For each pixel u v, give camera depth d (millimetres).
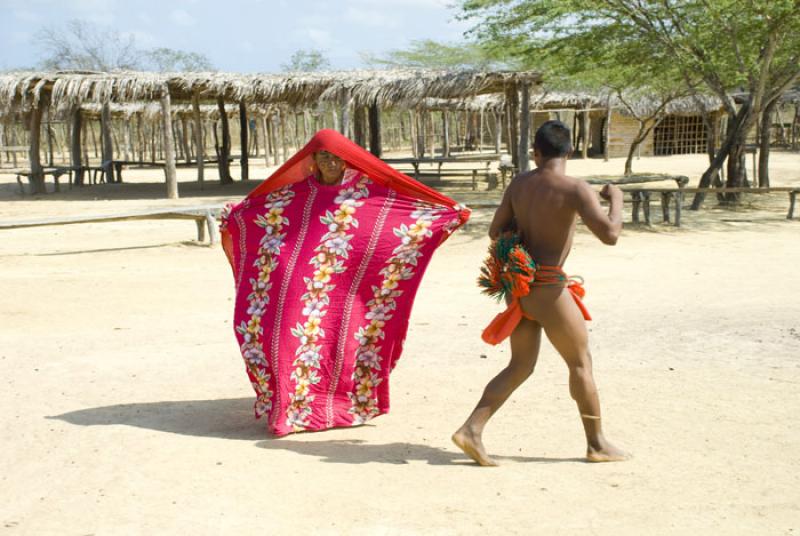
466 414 5406
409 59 41406
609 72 24422
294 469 4348
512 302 4285
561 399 5641
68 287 10516
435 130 57438
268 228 5391
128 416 5414
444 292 10258
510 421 5180
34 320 8789
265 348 5137
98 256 13094
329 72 23375
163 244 14258
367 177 5391
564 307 4203
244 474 4262
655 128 41125
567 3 17641
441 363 6828
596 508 3742
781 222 16422
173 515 3713
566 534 3455
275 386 5078
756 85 18594
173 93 24953
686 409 5344
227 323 8602
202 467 4371
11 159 43250
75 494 4008
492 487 4039
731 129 19062
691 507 3730
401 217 5332
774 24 16203
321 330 5219
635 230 15453
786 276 10828
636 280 10758
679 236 14719
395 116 52250
